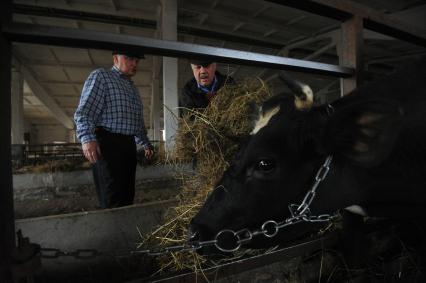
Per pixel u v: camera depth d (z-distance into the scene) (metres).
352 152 1.53
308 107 1.62
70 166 7.13
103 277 2.33
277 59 2.01
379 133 1.45
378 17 2.49
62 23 10.57
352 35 2.36
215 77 2.91
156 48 1.62
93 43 1.48
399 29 2.65
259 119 1.73
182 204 2.35
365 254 2.33
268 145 1.59
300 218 1.61
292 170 1.60
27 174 5.75
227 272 1.76
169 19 7.08
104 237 2.49
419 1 8.11
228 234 1.62
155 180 5.43
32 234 2.28
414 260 2.35
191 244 1.47
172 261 1.99
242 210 1.62
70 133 33.00
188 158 2.39
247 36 10.87
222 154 2.21
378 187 1.70
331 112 1.64
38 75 16.09
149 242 2.29
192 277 1.68
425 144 1.70
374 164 1.50
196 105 2.87
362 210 1.98
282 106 1.69
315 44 11.52
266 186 1.60
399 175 1.69
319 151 1.58
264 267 2.24
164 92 7.03
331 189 1.65
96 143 2.71
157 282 1.59
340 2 2.22
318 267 2.38
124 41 1.53
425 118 1.70
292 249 2.00
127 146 3.00
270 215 1.64
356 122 1.49
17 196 5.61
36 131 32.22
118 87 2.93
